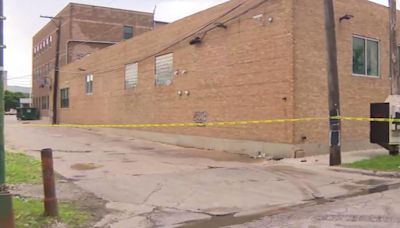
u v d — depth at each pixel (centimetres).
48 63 6347
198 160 1728
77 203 959
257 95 1869
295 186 1177
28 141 2566
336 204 962
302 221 807
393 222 775
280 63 1759
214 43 2141
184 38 2386
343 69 1936
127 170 1441
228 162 1666
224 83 2067
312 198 1040
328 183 1219
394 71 1647
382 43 2139
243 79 1948
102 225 799
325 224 775
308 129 1753
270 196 1059
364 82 2036
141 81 2908
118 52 3288
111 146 2345
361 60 2034
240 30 1972
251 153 1889
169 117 2545
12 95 10681
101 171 1417
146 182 1223
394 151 1650
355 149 1972
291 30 1716
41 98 6650
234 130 1998
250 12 1912
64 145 2350
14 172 1320
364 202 967
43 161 812
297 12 1733
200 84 2248
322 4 1817
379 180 1267
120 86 3244
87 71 3975
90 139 2797
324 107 1808
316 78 1786
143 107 2877
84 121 4059
